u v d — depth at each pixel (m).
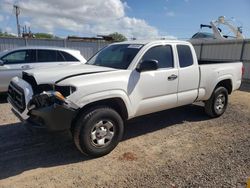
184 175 3.41
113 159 3.86
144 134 4.93
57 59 8.11
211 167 3.63
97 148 3.81
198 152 4.14
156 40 4.77
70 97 3.46
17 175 3.38
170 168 3.60
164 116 6.14
